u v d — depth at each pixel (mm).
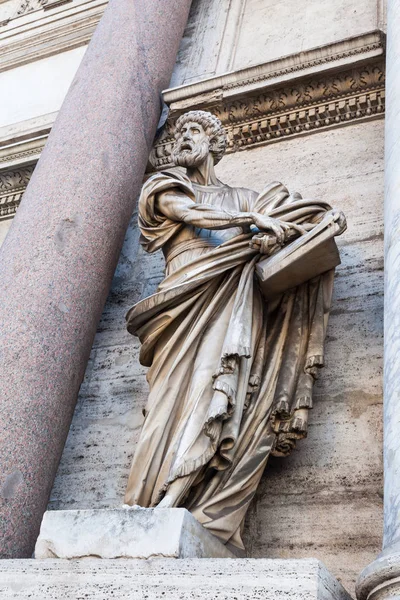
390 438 2275
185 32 6223
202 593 2029
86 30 7074
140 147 4789
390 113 3410
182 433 2844
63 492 3832
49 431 3473
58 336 3691
